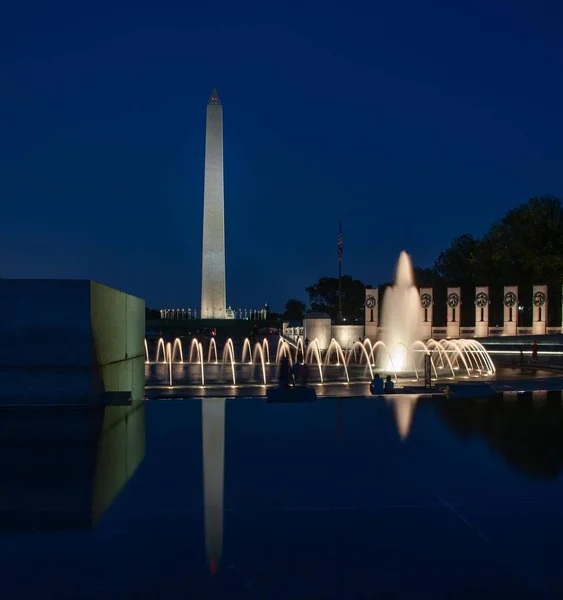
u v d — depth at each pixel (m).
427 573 3.73
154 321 97.88
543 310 47.47
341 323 51.66
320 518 4.66
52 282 9.34
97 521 4.59
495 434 7.68
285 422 8.47
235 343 63.56
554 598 3.44
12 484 5.50
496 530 4.43
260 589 3.54
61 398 9.41
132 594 3.48
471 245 71.81
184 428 8.02
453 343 41.12
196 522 4.58
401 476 5.78
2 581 3.63
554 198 58.38
